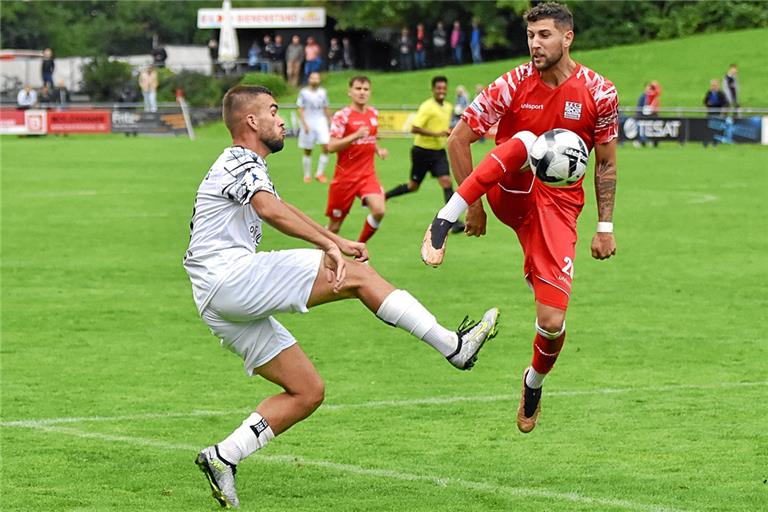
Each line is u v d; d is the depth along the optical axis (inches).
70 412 798.5
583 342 1022.4
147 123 4338.1
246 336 589.6
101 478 648.4
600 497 607.8
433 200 2310.5
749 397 828.6
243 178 568.4
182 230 1822.1
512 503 598.9
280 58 5536.4
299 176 2824.8
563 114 665.0
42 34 7603.4
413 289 1289.4
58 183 2600.9
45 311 1181.7
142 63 5871.1
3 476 650.2
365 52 6225.4
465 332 581.3
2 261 1507.1
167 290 1306.6
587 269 1438.2
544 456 688.4
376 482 639.1
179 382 890.7
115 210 2084.2
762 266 1450.5
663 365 933.8
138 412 799.7
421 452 700.0
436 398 838.5
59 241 1692.9
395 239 1701.5
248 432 590.9
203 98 5002.5
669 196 2329.0
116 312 1179.3
